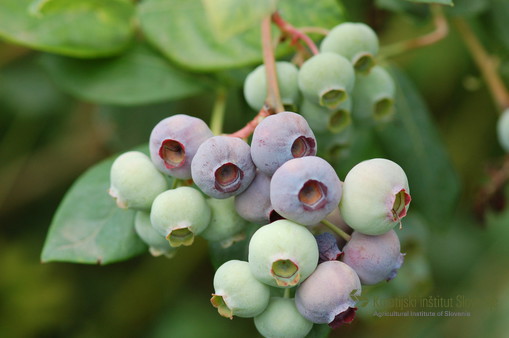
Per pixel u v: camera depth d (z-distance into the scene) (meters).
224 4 0.24
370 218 0.26
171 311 0.48
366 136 0.36
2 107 0.48
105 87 0.35
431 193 0.36
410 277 0.37
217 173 0.26
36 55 0.47
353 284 0.26
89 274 0.48
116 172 0.27
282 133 0.26
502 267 0.45
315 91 0.29
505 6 0.36
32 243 0.48
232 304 0.26
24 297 0.46
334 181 0.25
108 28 0.35
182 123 0.27
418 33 0.44
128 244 0.30
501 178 0.37
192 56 0.34
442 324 0.44
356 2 0.39
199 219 0.27
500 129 0.36
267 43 0.28
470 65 0.45
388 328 0.45
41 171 0.48
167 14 0.35
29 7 0.34
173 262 0.48
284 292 0.28
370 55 0.30
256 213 0.26
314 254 0.25
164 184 0.27
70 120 0.48
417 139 0.36
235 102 0.43
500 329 0.43
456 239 0.47
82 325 0.48
